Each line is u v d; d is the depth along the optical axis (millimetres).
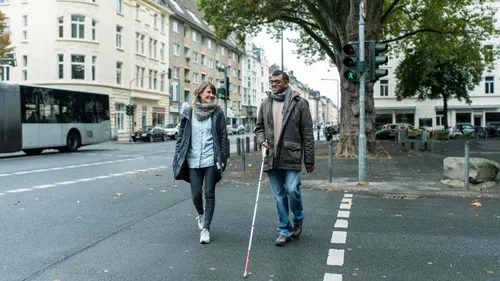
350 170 12992
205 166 5277
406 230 5859
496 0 46781
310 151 5121
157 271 4188
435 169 13117
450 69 37250
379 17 16656
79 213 6988
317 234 5641
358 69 10289
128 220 6477
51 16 38156
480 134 37969
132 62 44688
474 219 6559
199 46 62938
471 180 9578
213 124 5316
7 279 3953
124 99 43062
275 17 21625
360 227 6039
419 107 49469
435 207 7582
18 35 39281
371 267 4305
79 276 4047
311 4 19562
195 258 4605
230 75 76688
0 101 18422
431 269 4246
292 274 4098
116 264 4406
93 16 39250
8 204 7773
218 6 22078
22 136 19562
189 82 59188
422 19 24781
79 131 23359
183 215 6848
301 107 5129
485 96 48469
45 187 9945
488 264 4398
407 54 36844
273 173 5172
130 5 44344
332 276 4039
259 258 4605
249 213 7020
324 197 8711
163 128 42094
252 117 88250
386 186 9742
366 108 17031
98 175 12453
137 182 10898
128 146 30578
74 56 38719
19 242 5230
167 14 52438
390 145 27500
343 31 18250
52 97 21578
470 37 24562
